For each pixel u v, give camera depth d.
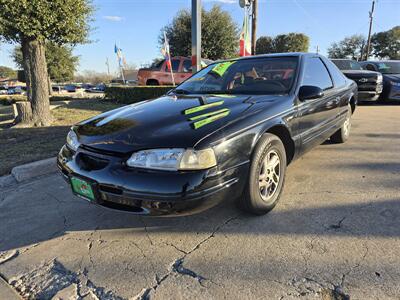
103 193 2.20
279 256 2.19
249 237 2.44
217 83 3.51
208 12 23.47
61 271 2.20
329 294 1.83
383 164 3.93
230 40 23.55
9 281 2.13
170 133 2.19
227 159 2.19
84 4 7.25
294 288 1.89
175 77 12.49
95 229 2.71
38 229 2.75
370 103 10.42
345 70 10.28
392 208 2.78
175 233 2.57
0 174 4.09
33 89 7.06
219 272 2.07
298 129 3.06
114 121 2.57
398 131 5.75
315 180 3.50
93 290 1.99
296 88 3.13
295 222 2.62
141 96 10.70
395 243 2.27
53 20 6.52
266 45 46.56
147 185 2.05
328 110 3.83
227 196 2.24
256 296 1.84
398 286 1.85
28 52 6.89
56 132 6.39
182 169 2.04
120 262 2.25
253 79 3.38
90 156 2.33
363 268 2.02
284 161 2.88
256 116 2.52
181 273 2.09
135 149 2.14
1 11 6.01
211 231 2.56
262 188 2.67
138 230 2.66
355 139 5.23
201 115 2.48
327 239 2.35
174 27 24.53
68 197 3.37
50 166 4.20
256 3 15.13
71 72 37.69
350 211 2.76
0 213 3.06
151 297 1.89
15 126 7.04
